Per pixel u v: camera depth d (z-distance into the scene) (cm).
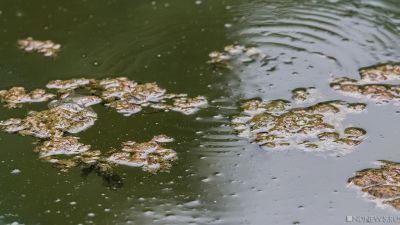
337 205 343
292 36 506
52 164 380
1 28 533
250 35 509
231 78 456
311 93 435
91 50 497
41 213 344
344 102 423
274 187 358
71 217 341
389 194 345
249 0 564
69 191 358
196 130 404
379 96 427
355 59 472
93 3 564
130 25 528
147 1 564
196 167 373
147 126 409
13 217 343
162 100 434
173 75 462
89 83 456
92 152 388
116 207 346
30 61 487
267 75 459
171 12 546
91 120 416
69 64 480
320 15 534
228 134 398
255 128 402
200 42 502
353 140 388
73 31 524
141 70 469
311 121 406
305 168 370
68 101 435
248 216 339
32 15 550
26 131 409
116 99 436
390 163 369
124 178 367
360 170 366
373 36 501
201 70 467
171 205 347
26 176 371
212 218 339
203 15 541
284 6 552
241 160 377
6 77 468
